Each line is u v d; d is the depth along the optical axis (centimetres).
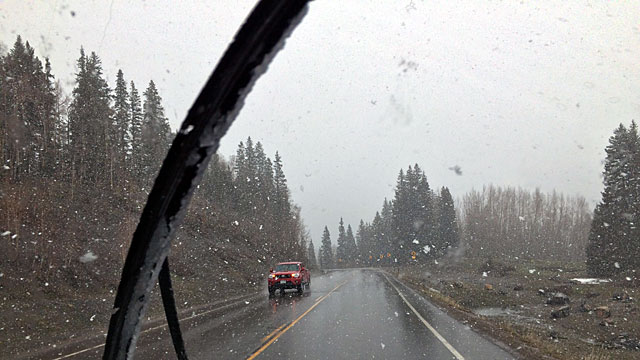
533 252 7419
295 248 6800
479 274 4681
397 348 844
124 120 4034
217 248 3759
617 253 3584
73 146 3506
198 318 1405
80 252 2008
